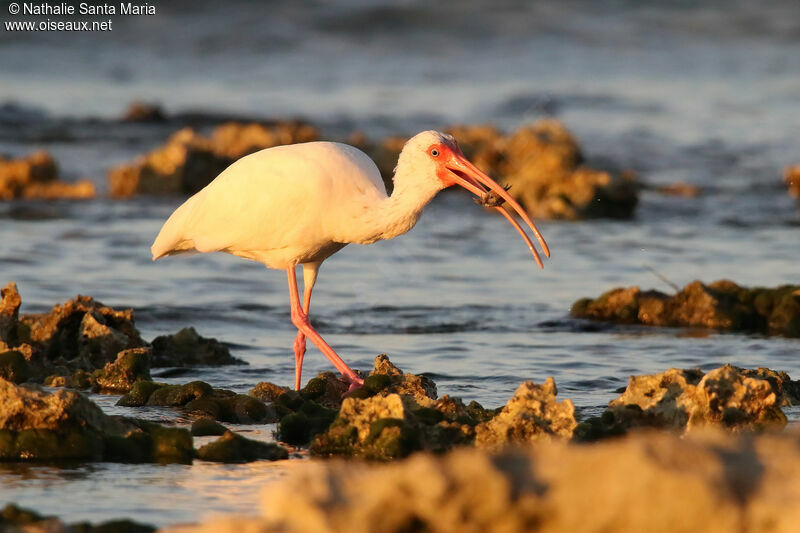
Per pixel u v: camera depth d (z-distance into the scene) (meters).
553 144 25.94
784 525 5.09
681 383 9.21
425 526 5.35
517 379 11.85
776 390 10.53
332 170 11.54
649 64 48.19
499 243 20.16
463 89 41.12
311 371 12.42
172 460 8.66
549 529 5.28
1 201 23.23
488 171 25.16
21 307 14.66
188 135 26.30
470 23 52.84
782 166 28.16
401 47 49.66
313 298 16.17
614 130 33.06
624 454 5.37
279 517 5.50
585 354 13.07
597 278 17.42
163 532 5.71
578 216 22.50
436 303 15.86
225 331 14.30
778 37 54.72
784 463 5.50
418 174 11.48
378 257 18.98
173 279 16.97
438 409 9.30
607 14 55.97
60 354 12.21
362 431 8.91
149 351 11.69
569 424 8.77
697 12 57.28
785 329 14.39
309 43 49.34
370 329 14.45
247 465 8.55
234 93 40.00
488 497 5.28
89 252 18.52
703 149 30.36
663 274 17.58
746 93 40.53
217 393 10.54
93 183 25.48
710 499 5.16
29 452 8.55
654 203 24.09
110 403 10.58
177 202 23.69
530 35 52.22
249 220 11.57
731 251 19.28
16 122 32.59
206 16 50.84
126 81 41.97
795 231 21.09
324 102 37.84
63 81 41.25
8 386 8.72
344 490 5.55
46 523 6.34
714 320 14.69
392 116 34.75
